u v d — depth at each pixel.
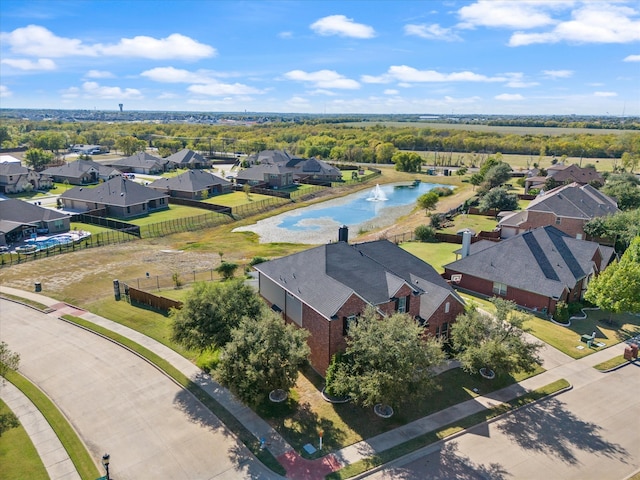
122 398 29.67
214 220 84.19
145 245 68.50
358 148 190.00
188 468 23.83
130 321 40.41
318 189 118.00
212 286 32.16
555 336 39.56
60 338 37.50
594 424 28.33
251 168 123.31
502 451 25.78
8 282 50.38
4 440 25.59
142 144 196.00
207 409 28.66
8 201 71.56
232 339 29.31
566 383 32.62
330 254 36.72
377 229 82.31
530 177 118.44
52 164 144.50
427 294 36.62
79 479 22.95
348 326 31.30
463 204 95.00
